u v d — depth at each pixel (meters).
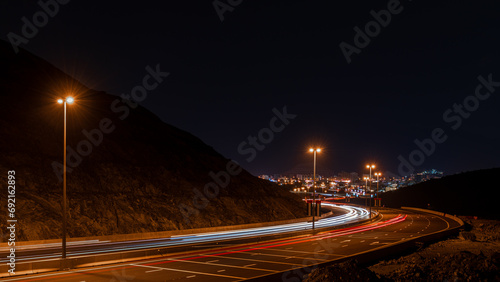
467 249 37.00
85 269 23.44
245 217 59.66
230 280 20.52
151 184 56.03
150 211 49.62
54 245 34.47
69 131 58.66
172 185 58.66
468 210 112.62
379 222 68.94
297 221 66.38
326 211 93.06
